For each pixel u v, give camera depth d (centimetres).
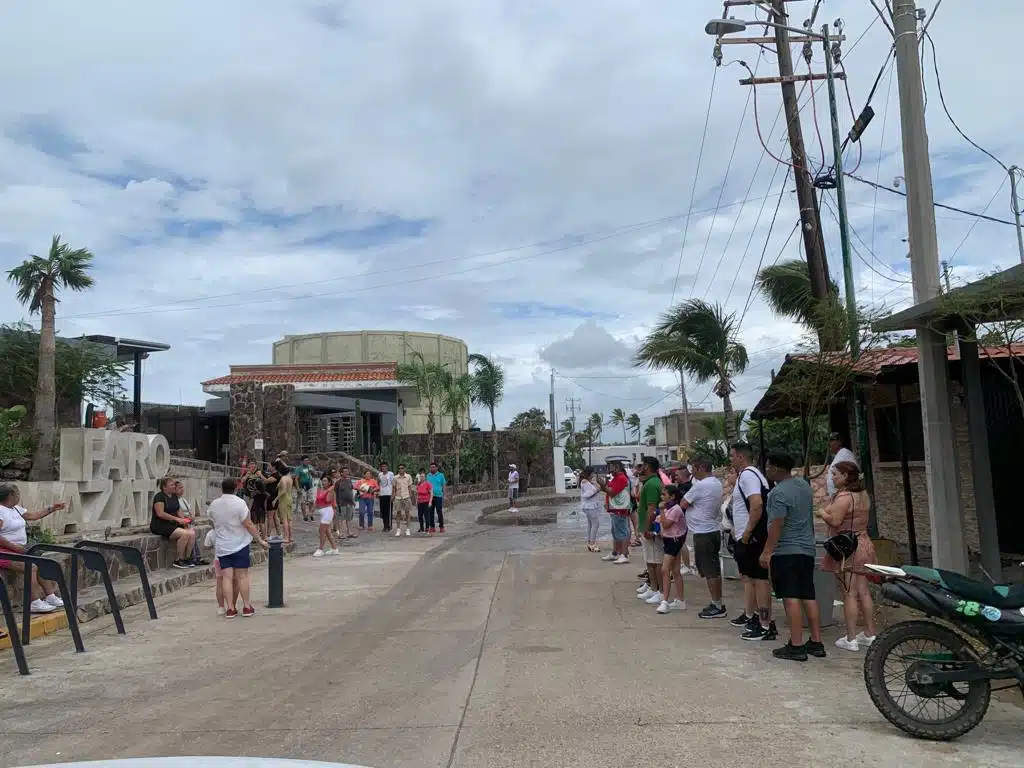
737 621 899
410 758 511
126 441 1401
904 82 892
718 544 948
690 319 1688
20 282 1719
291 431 3155
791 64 1436
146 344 2505
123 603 1084
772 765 484
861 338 1014
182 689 690
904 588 543
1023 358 863
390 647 831
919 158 880
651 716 582
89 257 1750
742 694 632
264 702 645
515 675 706
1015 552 1102
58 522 1216
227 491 1041
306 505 2462
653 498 1024
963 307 713
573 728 560
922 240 873
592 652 784
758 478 820
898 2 899
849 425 1488
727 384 1716
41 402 1702
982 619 518
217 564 1028
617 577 1275
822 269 1401
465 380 3503
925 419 875
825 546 772
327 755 519
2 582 752
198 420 3519
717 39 1489
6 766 508
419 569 1421
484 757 509
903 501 1341
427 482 2111
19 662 745
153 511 1349
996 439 1131
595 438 10044
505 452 3981
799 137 1420
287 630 934
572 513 2892
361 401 3591
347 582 1290
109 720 605
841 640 779
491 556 1584
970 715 521
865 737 530
